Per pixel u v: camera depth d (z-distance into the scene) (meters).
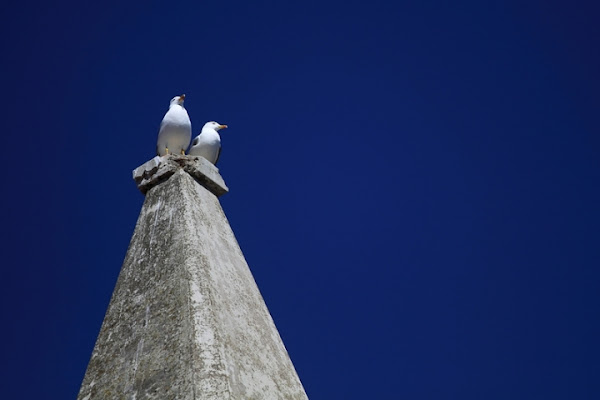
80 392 10.62
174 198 12.73
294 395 11.01
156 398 9.76
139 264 12.02
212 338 10.29
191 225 12.07
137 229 12.73
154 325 10.79
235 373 10.09
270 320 12.09
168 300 10.98
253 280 12.52
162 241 12.07
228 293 11.50
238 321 11.18
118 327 11.23
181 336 10.33
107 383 10.48
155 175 13.23
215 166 14.05
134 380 10.23
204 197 13.16
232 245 12.81
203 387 9.55
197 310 10.62
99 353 11.05
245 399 9.85
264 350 11.22
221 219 13.13
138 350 10.61
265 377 10.69
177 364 10.00
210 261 11.71
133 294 11.56
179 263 11.43
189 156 13.55
